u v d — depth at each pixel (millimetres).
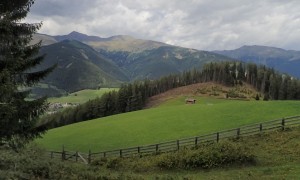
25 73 17781
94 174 21984
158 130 60812
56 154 49375
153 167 37125
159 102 155375
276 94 159250
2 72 14648
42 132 18203
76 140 63344
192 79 195750
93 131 69125
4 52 16266
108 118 89375
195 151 36406
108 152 47406
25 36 17375
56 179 18547
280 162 31766
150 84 178500
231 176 29234
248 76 187375
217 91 165875
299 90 154000
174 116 70812
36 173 18734
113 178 22406
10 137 16766
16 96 16922
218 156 33875
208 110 71250
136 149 45500
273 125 42438
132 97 145250
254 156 33375
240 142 39562
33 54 17922
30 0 17375
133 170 38031
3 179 14617
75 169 22938
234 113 63438
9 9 16781
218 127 55844
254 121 55781
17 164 19125
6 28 15594
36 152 35719
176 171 34656
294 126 40281
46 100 17484
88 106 138500
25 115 16781
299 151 33312
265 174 28406
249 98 154000
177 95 163750
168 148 43188
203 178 29188
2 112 14555
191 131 56312
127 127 67375
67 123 135500
